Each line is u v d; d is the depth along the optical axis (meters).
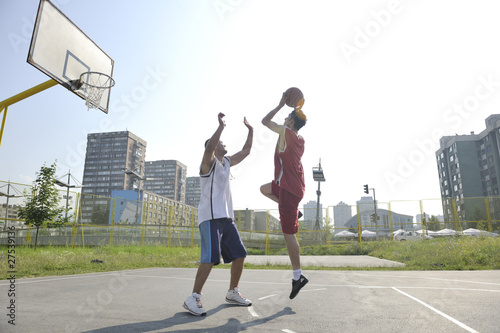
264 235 20.12
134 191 69.81
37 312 2.75
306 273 6.88
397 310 2.83
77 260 8.63
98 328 2.25
